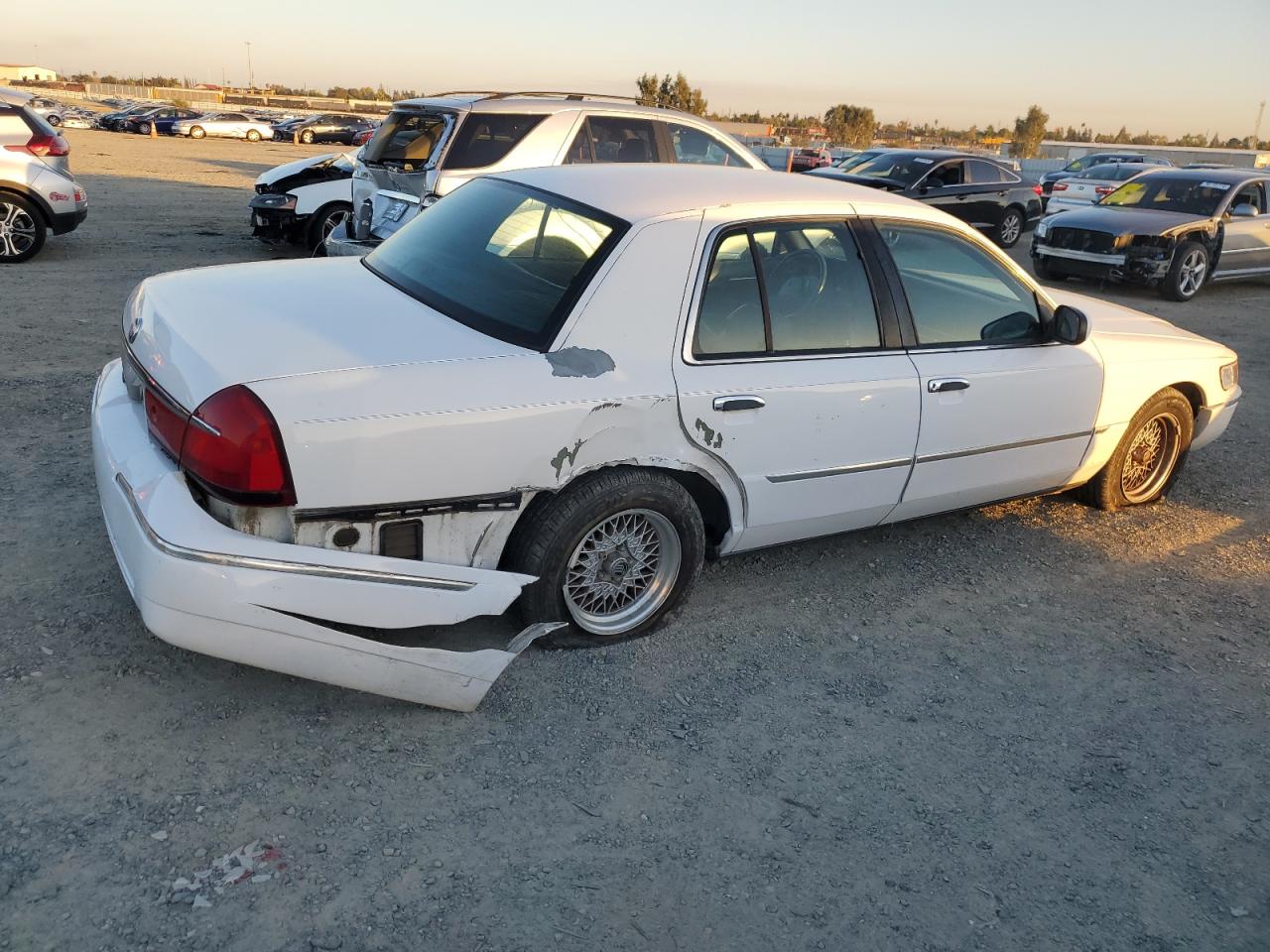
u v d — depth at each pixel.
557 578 3.41
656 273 3.45
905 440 4.09
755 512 3.82
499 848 2.68
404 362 3.04
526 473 3.17
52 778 2.73
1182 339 5.40
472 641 3.52
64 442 5.09
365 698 3.25
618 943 2.42
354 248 8.29
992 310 4.43
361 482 2.88
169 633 2.77
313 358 2.97
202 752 2.91
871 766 3.20
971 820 2.99
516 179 4.11
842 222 3.98
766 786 3.04
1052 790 3.17
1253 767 3.39
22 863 2.44
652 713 3.34
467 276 3.62
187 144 37.62
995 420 4.41
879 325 4.02
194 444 2.78
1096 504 5.47
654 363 3.41
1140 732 3.53
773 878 2.68
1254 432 7.27
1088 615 4.36
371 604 2.92
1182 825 3.07
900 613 4.21
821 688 3.60
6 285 8.93
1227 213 13.23
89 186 17.84
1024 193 17.47
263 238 11.37
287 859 2.55
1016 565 4.78
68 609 3.53
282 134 46.62
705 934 2.47
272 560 2.77
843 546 4.81
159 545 2.72
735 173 4.18
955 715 3.52
